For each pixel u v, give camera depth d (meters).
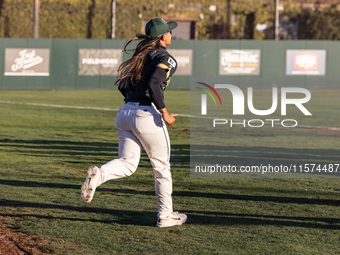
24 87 97.12
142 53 13.46
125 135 14.27
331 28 154.50
